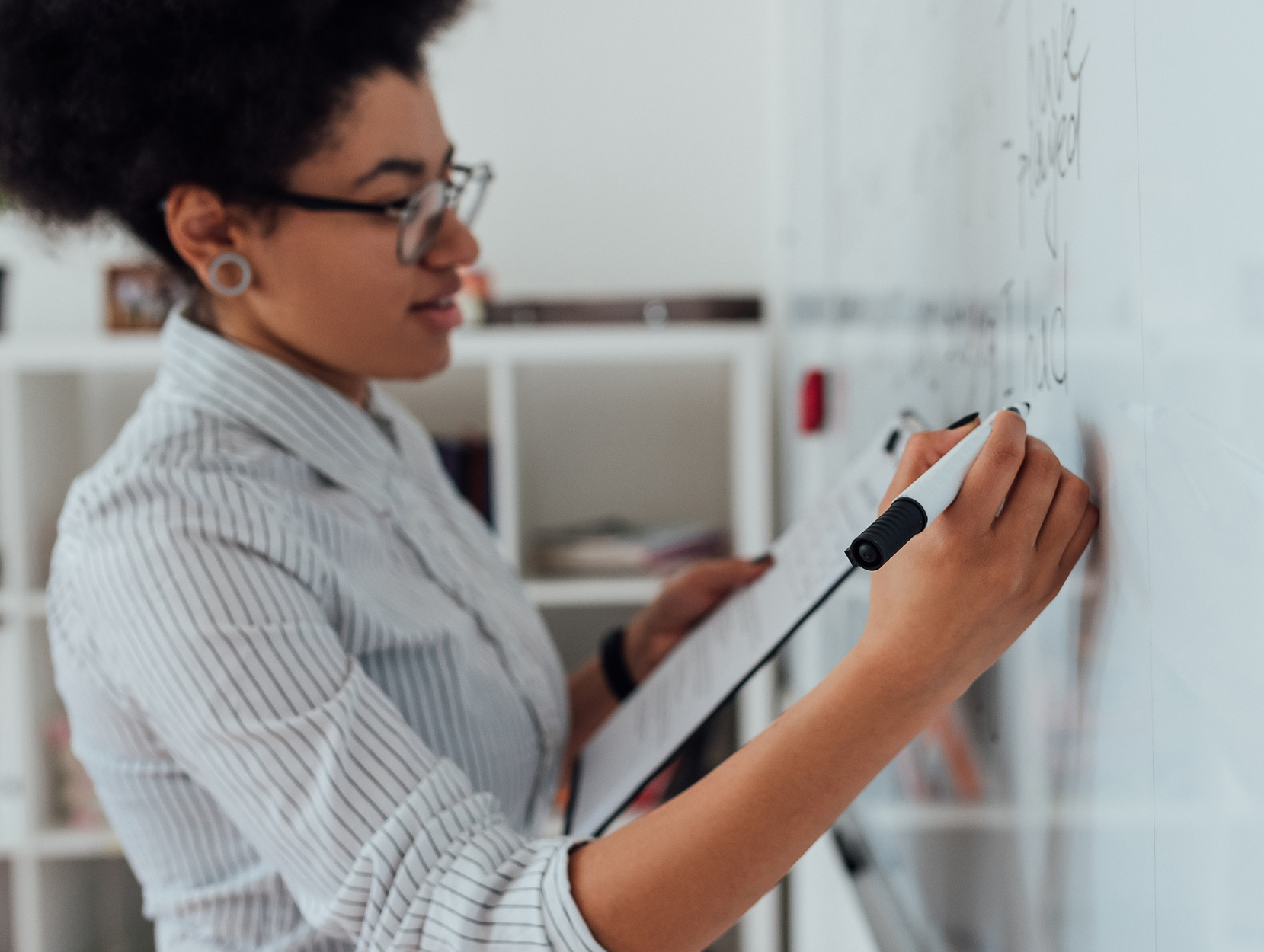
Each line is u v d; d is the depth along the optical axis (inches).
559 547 72.7
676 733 27.0
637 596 68.4
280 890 26.6
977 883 25.6
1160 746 15.1
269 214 26.7
